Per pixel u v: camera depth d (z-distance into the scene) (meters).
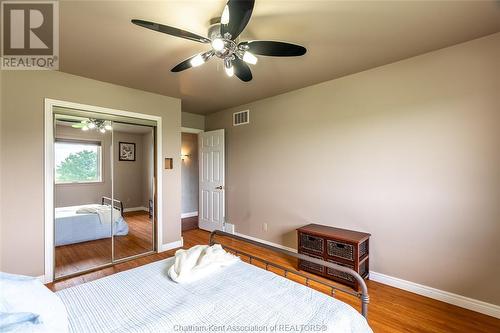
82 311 1.32
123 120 3.23
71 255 2.90
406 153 2.45
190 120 4.80
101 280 1.68
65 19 1.74
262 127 3.87
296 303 1.38
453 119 2.19
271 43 1.62
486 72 2.03
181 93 3.52
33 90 2.54
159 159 3.55
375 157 2.66
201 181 4.93
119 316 1.28
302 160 3.34
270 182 3.77
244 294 1.48
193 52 2.26
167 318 1.24
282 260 3.27
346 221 2.91
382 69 2.60
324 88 3.08
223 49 1.66
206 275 1.73
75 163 2.90
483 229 2.05
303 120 3.32
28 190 2.51
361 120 2.76
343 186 2.93
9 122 2.41
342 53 2.30
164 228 3.62
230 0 1.25
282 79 2.98
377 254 2.66
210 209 4.73
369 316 2.06
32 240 2.53
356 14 1.71
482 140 2.05
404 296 2.36
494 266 2.01
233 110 4.35
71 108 2.78
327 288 2.54
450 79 2.20
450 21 1.81
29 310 1.08
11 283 1.15
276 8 1.63
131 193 3.37
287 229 3.55
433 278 2.31
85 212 3.00
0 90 2.37
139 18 1.74
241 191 4.23
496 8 1.65
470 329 1.89
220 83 3.11
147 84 3.13
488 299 2.04
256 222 3.99
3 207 2.38
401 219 2.49
